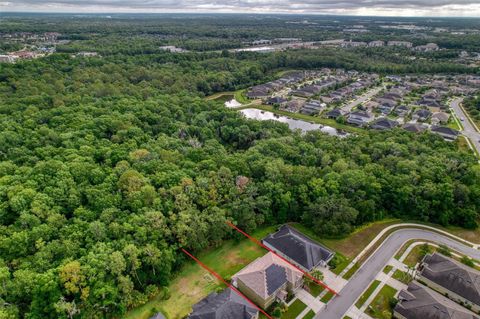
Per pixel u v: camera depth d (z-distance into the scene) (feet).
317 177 346.54
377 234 299.58
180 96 646.33
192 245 264.11
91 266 217.15
